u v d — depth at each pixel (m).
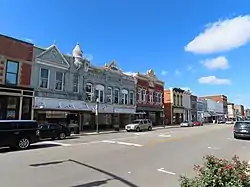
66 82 30.36
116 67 39.69
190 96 70.19
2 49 23.92
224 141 20.61
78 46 32.91
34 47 26.97
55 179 7.94
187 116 67.56
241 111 136.12
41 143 18.22
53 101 28.19
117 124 39.44
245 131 22.38
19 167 9.62
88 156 12.31
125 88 41.31
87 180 7.85
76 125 27.47
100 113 36.31
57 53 29.45
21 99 25.06
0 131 14.34
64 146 16.28
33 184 7.36
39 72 27.30
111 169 9.52
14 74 24.92
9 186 7.14
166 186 7.38
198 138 22.80
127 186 7.29
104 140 20.28
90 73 34.28
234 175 4.74
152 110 48.41
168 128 42.44
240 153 14.21
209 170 5.02
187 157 12.53
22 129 15.34
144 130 34.31
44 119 27.55
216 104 93.88
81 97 32.25
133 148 15.41
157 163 10.90
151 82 48.91
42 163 10.45
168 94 60.25
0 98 23.58
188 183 5.16
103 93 36.56
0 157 11.94
